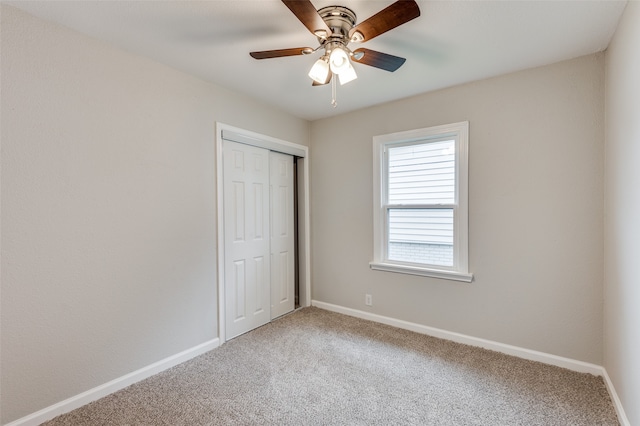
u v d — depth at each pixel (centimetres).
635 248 147
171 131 232
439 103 274
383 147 313
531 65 227
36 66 167
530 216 234
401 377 214
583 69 213
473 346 260
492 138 248
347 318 330
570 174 219
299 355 247
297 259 378
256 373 221
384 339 276
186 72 240
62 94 177
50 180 173
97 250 192
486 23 175
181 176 238
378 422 170
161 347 225
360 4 159
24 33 163
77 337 184
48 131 172
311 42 198
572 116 218
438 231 283
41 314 170
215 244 263
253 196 303
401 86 266
